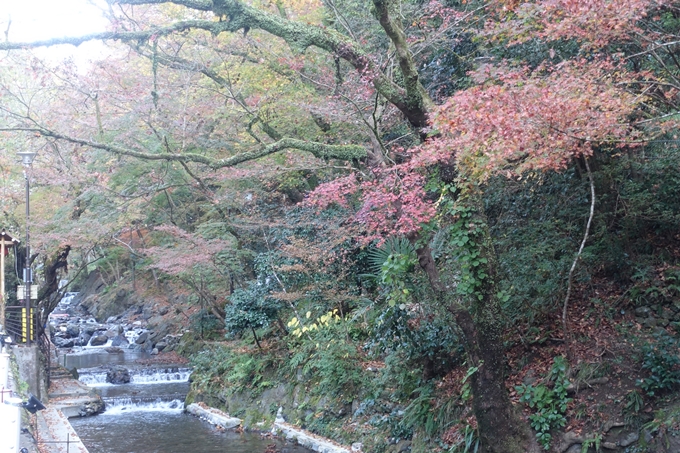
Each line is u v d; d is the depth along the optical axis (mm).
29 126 10461
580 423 8070
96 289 37688
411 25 12508
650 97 8148
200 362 18078
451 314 8766
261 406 14219
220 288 18969
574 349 8930
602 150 9641
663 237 10008
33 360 15344
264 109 13719
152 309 29719
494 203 11477
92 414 15859
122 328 28594
